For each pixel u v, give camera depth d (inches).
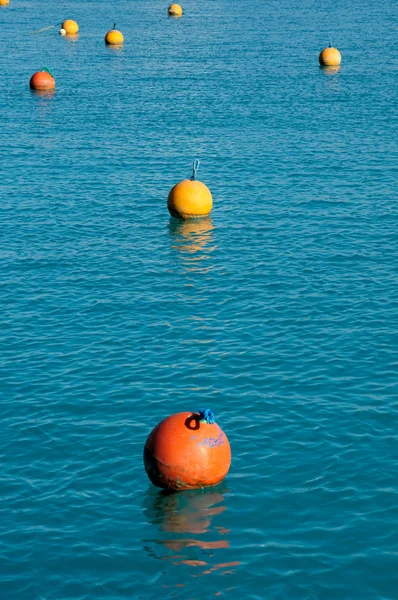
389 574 617.0
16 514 689.0
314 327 1046.4
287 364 944.9
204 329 1042.7
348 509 690.2
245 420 824.9
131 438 797.2
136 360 960.3
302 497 706.2
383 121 2271.2
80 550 645.9
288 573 619.2
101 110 2437.3
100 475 741.9
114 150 1975.9
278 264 1269.7
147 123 2258.9
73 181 1726.1
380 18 5007.4
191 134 2129.7
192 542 653.9
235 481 729.0
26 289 1182.3
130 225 1465.3
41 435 802.8
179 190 1473.9
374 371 925.8
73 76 3048.7
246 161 1866.4
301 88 2775.6
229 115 2354.8
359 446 778.2
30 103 2559.1
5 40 4060.0
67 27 4234.7
